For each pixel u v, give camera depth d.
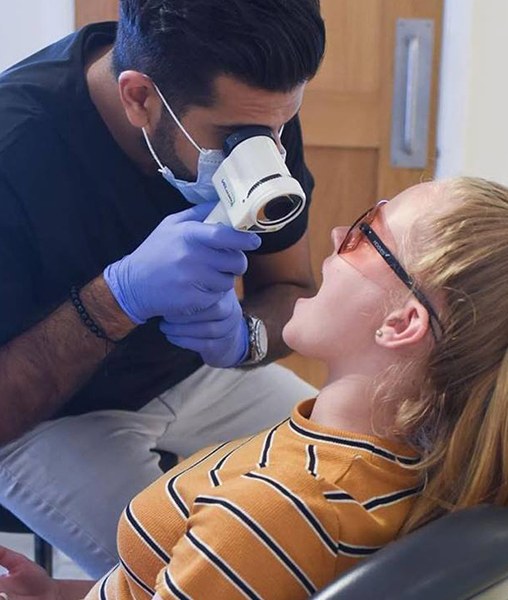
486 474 0.80
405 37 2.11
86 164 1.17
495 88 2.09
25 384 1.12
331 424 0.89
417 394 0.85
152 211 1.21
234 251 1.02
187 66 0.99
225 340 1.13
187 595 0.77
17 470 1.29
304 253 1.46
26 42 2.01
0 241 1.15
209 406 1.44
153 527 0.87
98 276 1.14
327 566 0.79
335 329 0.89
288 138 1.25
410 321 0.84
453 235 0.83
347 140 2.15
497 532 0.70
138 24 1.02
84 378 1.14
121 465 1.27
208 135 1.03
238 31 0.94
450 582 0.65
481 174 2.14
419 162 2.18
